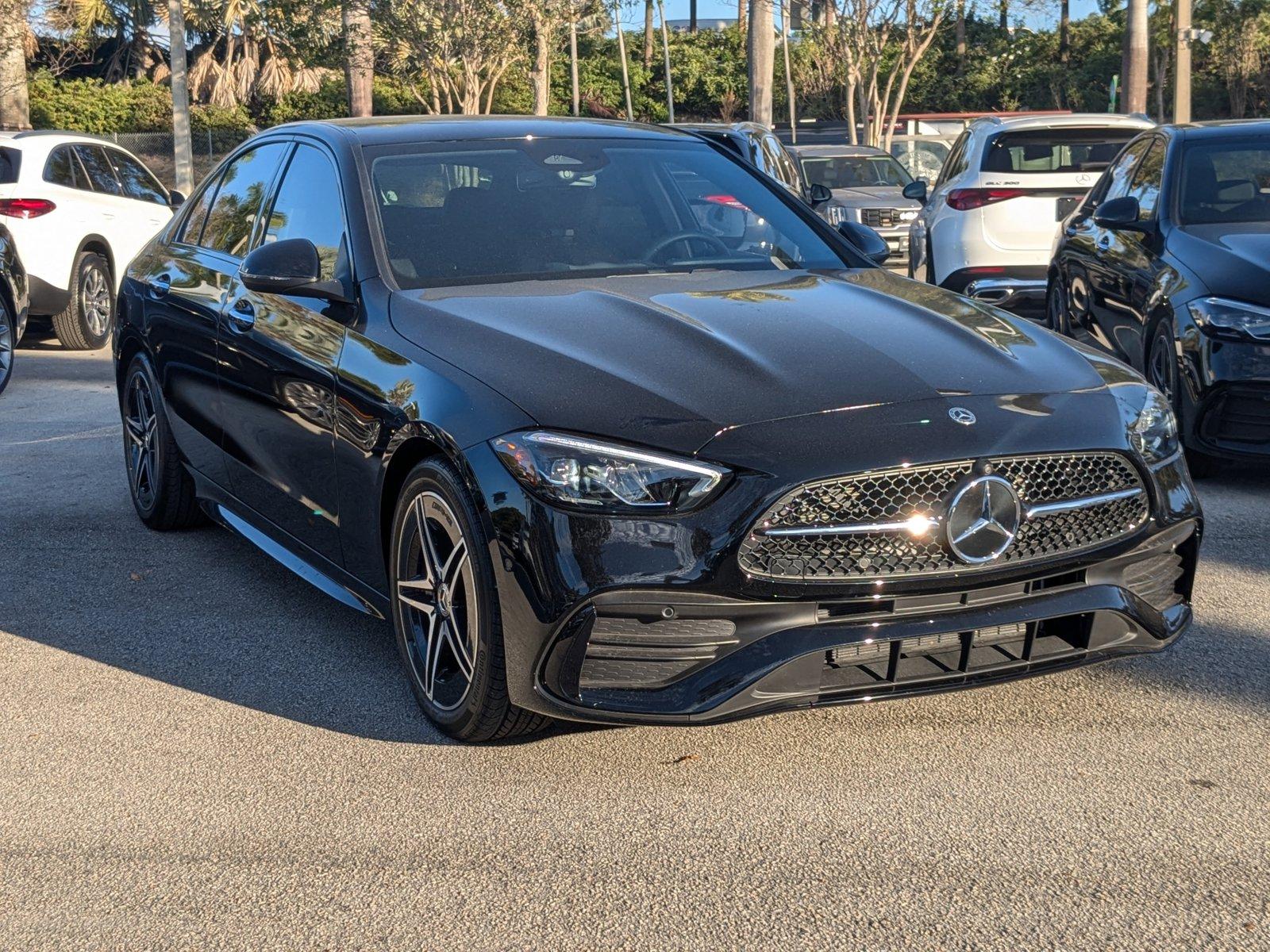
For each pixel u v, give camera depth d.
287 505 4.50
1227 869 2.88
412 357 3.72
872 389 3.36
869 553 3.19
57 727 3.80
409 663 3.79
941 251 10.31
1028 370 3.58
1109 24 48.53
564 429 3.22
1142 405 3.60
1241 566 5.05
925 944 2.62
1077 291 8.03
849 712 3.76
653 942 2.66
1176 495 3.56
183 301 5.23
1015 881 2.85
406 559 3.73
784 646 3.16
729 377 3.38
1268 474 6.54
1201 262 6.33
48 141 11.73
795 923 2.71
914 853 2.98
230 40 40.56
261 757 3.57
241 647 4.40
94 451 7.40
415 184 4.48
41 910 2.85
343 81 41.22
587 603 3.14
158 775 3.48
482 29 29.70
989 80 47.59
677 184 4.83
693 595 3.12
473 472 3.30
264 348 4.46
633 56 50.84
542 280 4.19
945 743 3.54
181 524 5.77
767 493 3.12
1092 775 3.34
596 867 2.96
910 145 27.66
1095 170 10.05
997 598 3.31
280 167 5.02
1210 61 45.75
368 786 3.38
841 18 28.91
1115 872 2.88
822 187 13.55
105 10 40.44
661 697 3.19
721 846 3.04
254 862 3.02
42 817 3.27
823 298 4.01
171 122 40.16
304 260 4.10
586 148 4.87
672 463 3.14
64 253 11.37
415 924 2.75
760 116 25.42
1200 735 3.56
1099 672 4.01
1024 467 3.31
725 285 4.17
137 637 4.51
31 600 4.92
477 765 3.49
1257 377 5.88
